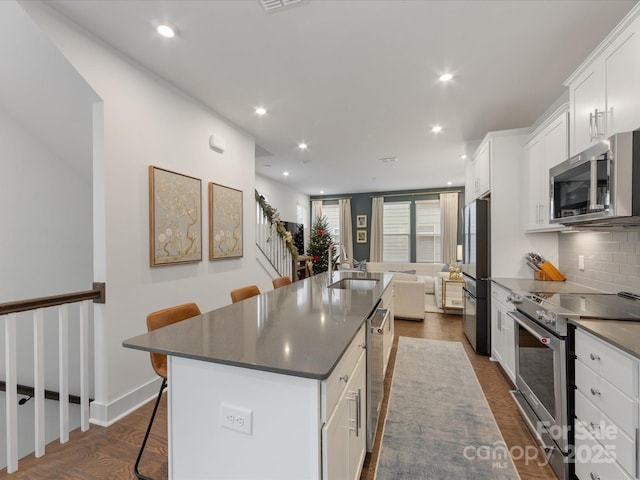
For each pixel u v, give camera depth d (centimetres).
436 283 599
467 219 385
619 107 164
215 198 323
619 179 151
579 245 272
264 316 169
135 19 192
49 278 301
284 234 510
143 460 179
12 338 172
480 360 322
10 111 265
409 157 503
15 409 174
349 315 169
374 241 829
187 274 288
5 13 177
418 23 195
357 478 149
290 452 107
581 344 152
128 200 230
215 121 328
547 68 245
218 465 118
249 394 112
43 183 298
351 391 139
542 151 268
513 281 294
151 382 247
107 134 215
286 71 251
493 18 190
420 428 207
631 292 207
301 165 558
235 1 177
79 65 198
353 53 227
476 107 316
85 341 210
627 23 156
